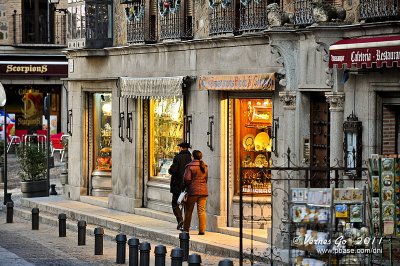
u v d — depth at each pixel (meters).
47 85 52.59
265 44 22.70
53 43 51.88
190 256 17.02
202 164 23.83
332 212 15.34
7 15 51.72
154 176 28.23
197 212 24.64
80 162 31.56
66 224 27.58
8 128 51.00
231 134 24.38
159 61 27.20
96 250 22.48
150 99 28.19
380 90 19.62
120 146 29.31
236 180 24.34
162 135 27.78
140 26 27.92
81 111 31.52
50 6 51.88
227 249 21.75
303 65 21.36
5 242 24.61
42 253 22.75
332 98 20.38
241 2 23.44
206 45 24.88
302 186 21.55
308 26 21.00
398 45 18.14
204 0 25.11
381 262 15.79
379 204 15.81
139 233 25.42
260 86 22.31
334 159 20.33
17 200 33.69
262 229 23.70
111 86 29.89
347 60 19.28
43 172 33.31
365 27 19.52
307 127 21.73
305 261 15.59
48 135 32.94
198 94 25.31
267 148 23.84
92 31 30.22
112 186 29.84
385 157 15.88
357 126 19.95
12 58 51.81
